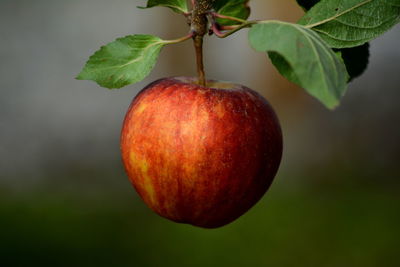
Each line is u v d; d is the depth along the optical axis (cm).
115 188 1345
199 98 293
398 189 1312
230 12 315
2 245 991
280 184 1299
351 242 1030
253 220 1075
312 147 1477
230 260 971
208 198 297
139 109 304
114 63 297
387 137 1488
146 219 1114
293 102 1501
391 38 1578
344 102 1516
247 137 291
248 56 1544
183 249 1002
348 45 288
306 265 966
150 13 1702
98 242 1017
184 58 1547
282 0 1427
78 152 1545
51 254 973
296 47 226
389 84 1536
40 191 1304
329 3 288
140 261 967
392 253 1006
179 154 289
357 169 1422
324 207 1155
